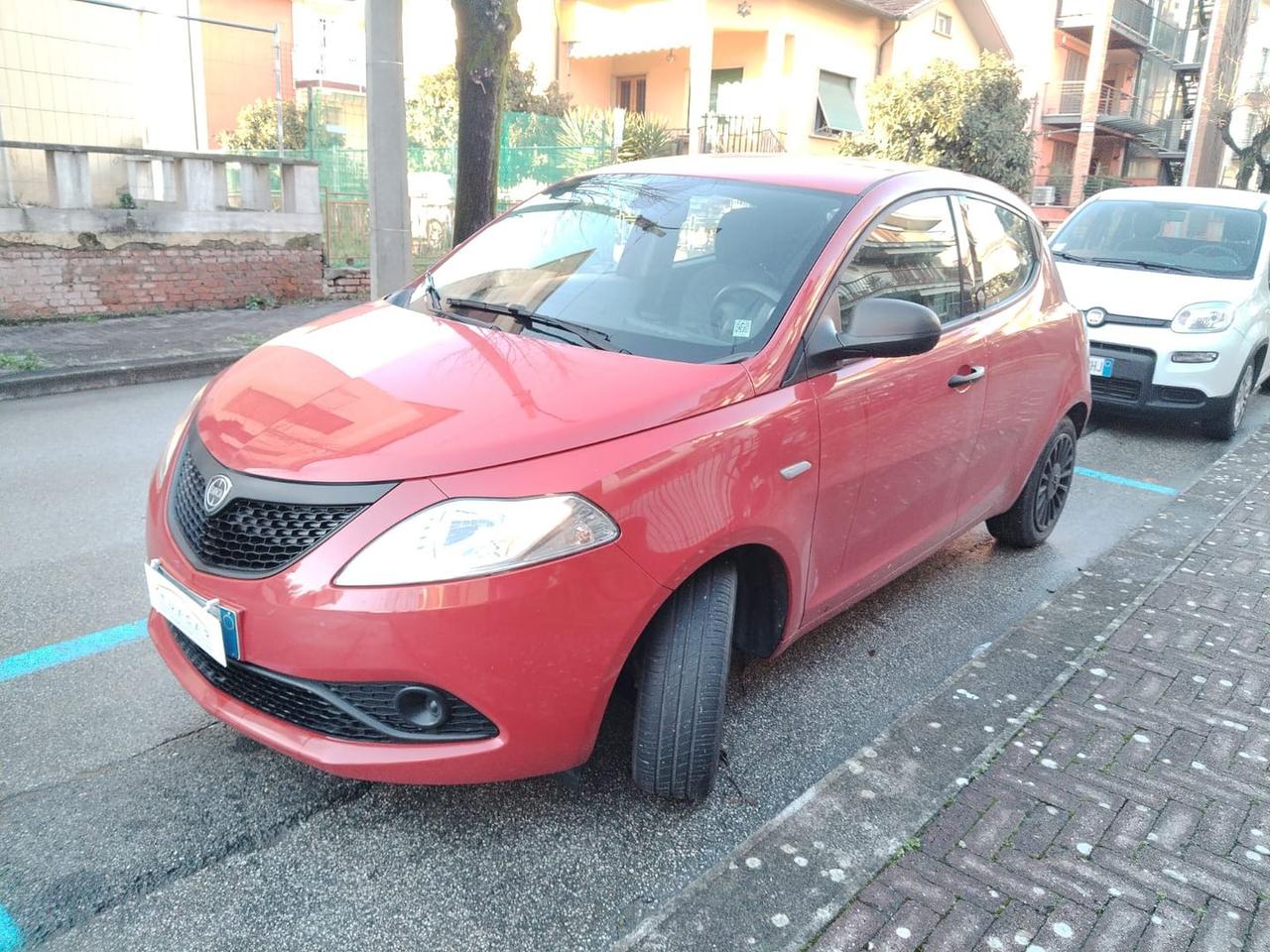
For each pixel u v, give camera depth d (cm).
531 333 314
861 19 2334
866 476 328
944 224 389
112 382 789
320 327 343
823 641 401
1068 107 3136
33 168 970
